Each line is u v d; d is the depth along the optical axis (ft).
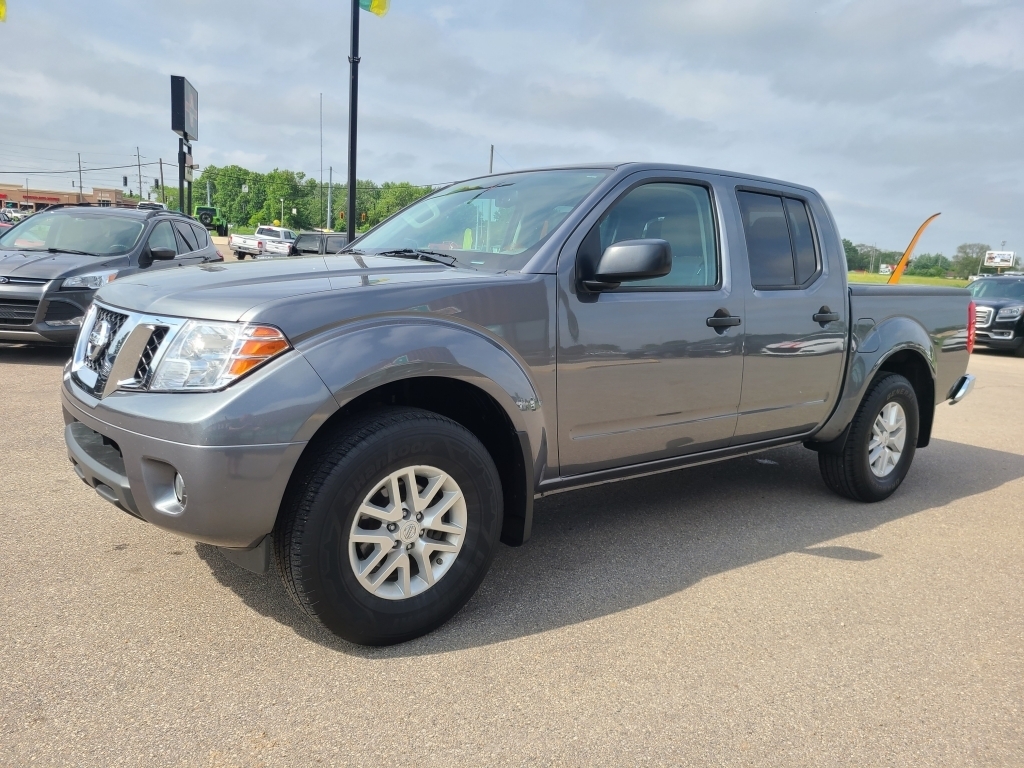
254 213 366.22
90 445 9.34
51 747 6.79
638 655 8.98
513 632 9.42
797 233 13.65
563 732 7.44
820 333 13.52
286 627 9.17
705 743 7.38
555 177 12.08
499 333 9.48
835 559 12.37
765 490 16.16
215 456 7.59
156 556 10.92
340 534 8.22
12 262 25.52
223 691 7.81
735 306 12.12
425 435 8.68
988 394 32.07
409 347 8.55
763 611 10.32
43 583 9.95
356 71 31.58
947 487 17.22
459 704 7.82
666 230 11.69
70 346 28.22
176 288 8.84
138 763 6.65
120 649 8.48
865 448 14.88
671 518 14.05
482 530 9.40
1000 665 9.15
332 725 7.36
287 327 7.98
